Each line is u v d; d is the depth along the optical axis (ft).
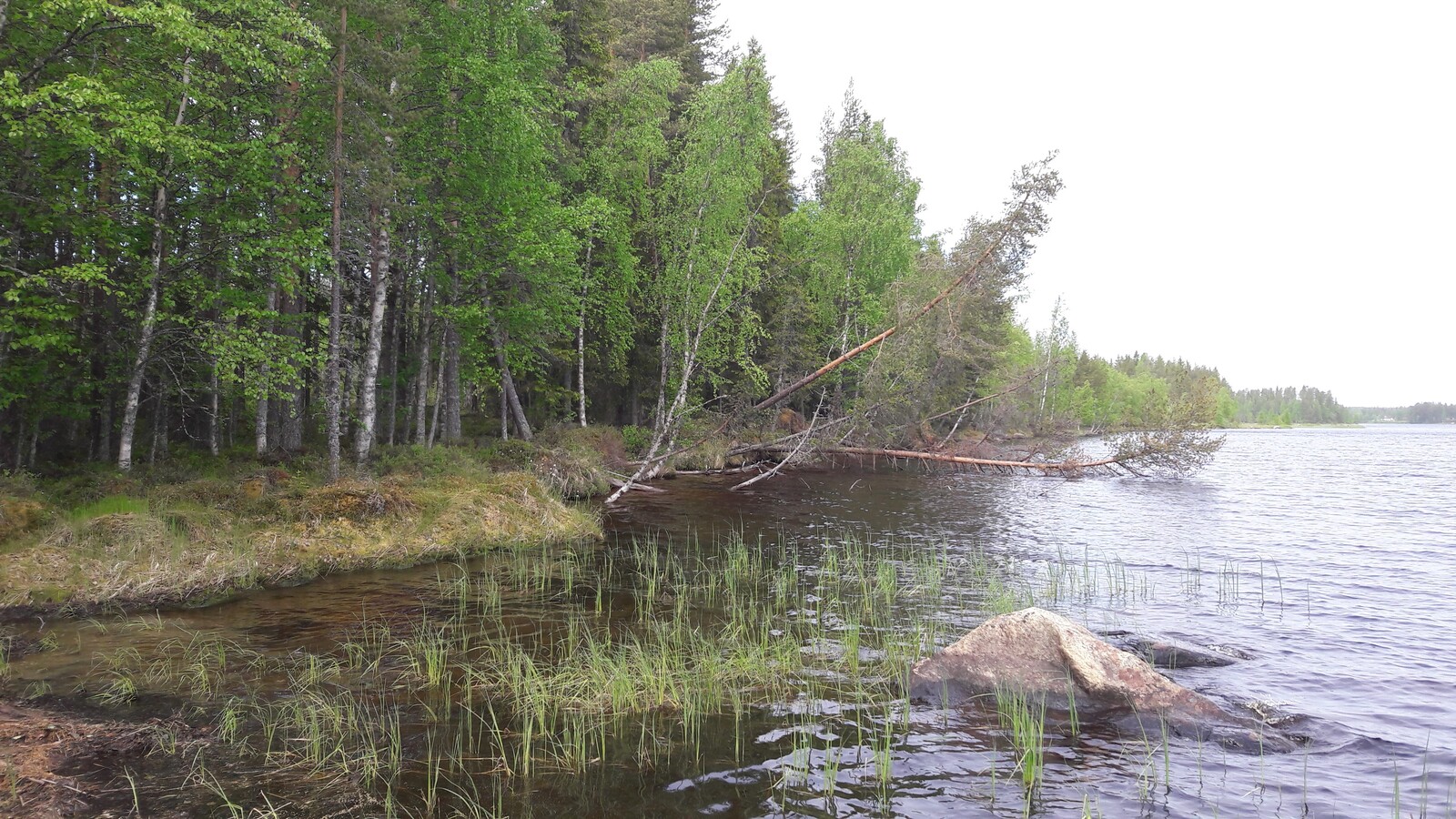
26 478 44.27
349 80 54.95
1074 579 43.93
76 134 40.40
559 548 52.06
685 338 97.19
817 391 124.26
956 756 20.92
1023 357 215.10
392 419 82.23
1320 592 42.68
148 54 48.34
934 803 18.24
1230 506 86.33
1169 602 39.93
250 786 18.17
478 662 27.66
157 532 39.09
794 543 55.42
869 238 128.98
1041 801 18.45
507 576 42.88
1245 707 24.71
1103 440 97.14
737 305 102.42
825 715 23.62
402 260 75.05
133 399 50.08
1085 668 24.59
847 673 27.50
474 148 69.51
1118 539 61.26
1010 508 80.94
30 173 46.55
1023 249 87.86
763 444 106.42
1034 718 23.52
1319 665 29.73
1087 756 21.09
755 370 100.89
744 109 94.22
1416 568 49.83
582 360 103.24
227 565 38.60
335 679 25.82
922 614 36.19
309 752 20.16
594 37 100.17
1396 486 115.24
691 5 143.33
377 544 46.03
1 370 47.65
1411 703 25.73
